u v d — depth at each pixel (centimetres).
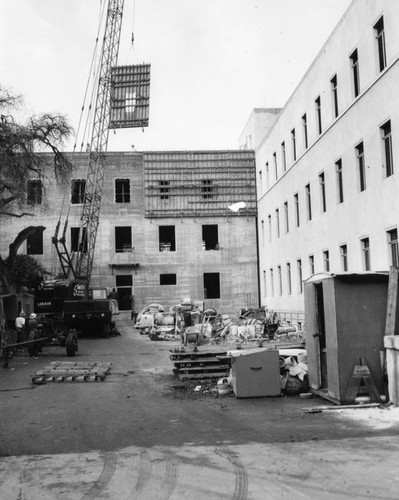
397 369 941
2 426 909
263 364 1143
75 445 756
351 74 2427
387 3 2028
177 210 4900
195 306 4531
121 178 4919
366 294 1008
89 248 4719
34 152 3481
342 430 795
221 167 4975
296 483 562
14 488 573
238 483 568
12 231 4788
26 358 2184
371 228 2198
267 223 4419
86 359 2123
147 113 5244
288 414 940
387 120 2038
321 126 2862
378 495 521
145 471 619
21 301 3122
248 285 4838
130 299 4778
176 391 1266
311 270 3128
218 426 862
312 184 3020
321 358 1119
